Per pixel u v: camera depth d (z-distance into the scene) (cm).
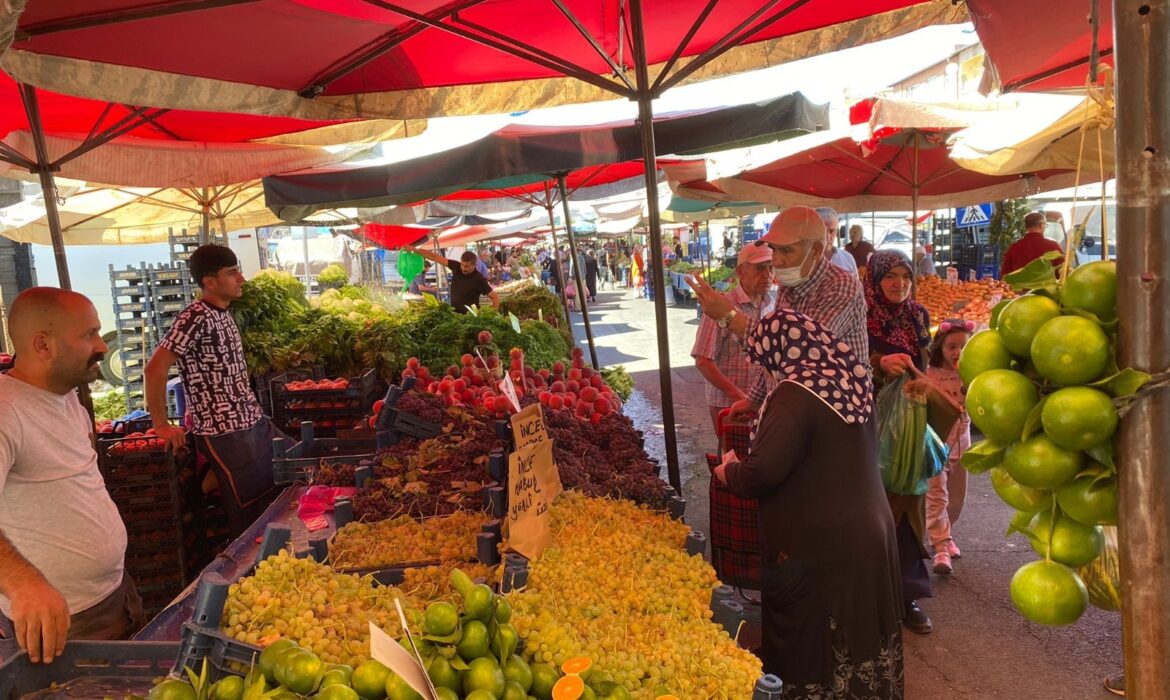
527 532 276
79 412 295
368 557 290
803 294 353
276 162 597
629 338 1827
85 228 1119
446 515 331
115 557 295
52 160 507
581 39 486
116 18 311
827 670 290
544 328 877
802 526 289
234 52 393
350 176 655
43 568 273
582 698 175
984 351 117
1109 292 105
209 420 491
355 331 731
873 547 286
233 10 343
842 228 2200
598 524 297
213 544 538
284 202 682
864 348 353
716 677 205
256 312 720
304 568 216
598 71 548
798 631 294
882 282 523
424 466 367
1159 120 95
